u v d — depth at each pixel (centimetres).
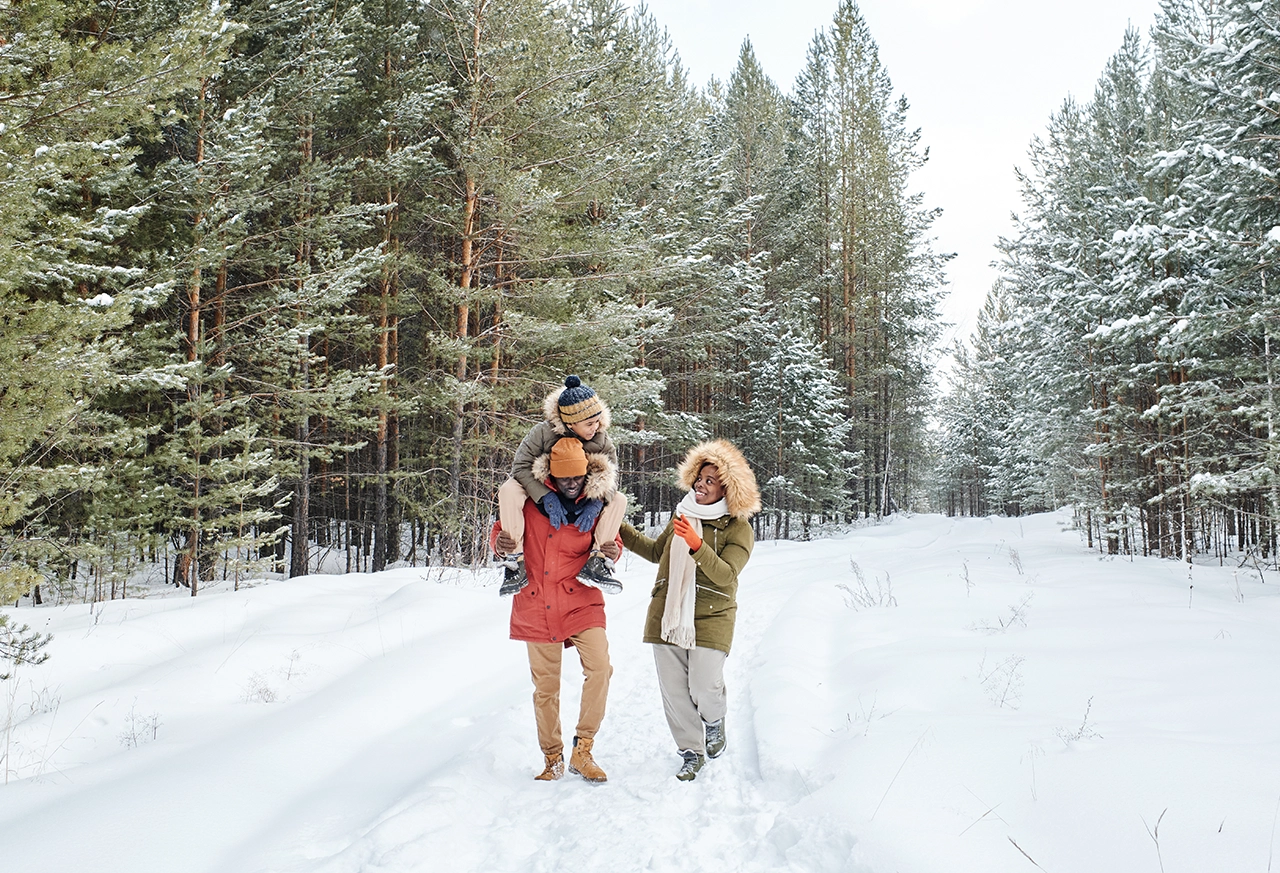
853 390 3222
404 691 502
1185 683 430
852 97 3394
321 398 1154
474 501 1375
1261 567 1170
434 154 1447
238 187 1096
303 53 1207
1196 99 1405
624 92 1486
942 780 303
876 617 723
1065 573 1059
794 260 2958
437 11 1388
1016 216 2023
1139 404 1655
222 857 280
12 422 606
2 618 523
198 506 1047
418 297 1405
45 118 634
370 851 272
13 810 317
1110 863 233
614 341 1450
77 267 773
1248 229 1129
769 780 346
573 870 267
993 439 5312
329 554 2080
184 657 590
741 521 392
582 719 367
